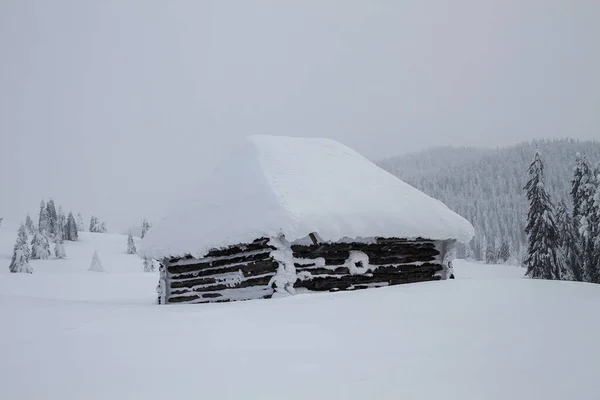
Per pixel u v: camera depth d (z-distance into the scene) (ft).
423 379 10.46
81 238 305.12
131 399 9.80
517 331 14.29
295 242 32.45
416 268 38.04
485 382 10.25
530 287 21.97
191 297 38.47
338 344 13.57
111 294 89.35
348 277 34.19
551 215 102.37
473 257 307.78
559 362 11.45
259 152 39.01
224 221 34.86
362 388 10.01
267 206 32.27
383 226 34.45
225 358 12.55
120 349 14.07
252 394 9.86
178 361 12.45
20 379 11.48
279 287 31.17
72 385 10.87
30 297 30.66
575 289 21.36
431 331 14.62
